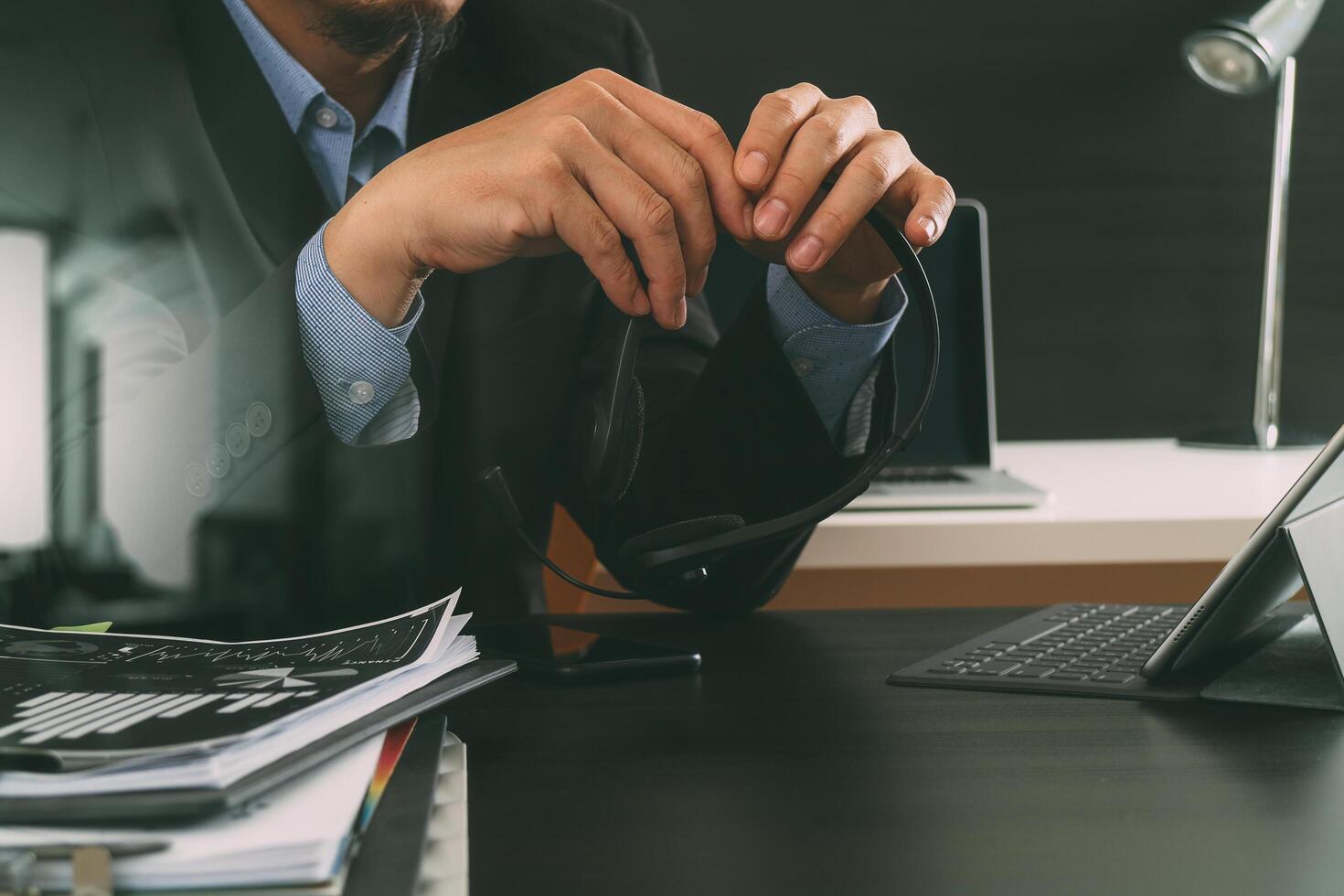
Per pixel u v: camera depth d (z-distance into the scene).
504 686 0.55
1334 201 1.74
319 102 0.90
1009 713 0.48
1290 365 1.76
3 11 0.81
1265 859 0.32
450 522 0.89
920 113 1.72
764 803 0.37
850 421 0.76
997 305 1.76
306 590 0.68
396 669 0.39
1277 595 0.55
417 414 0.68
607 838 0.34
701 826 0.35
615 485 0.52
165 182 0.82
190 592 0.65
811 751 0.43
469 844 0.34
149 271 0.80
